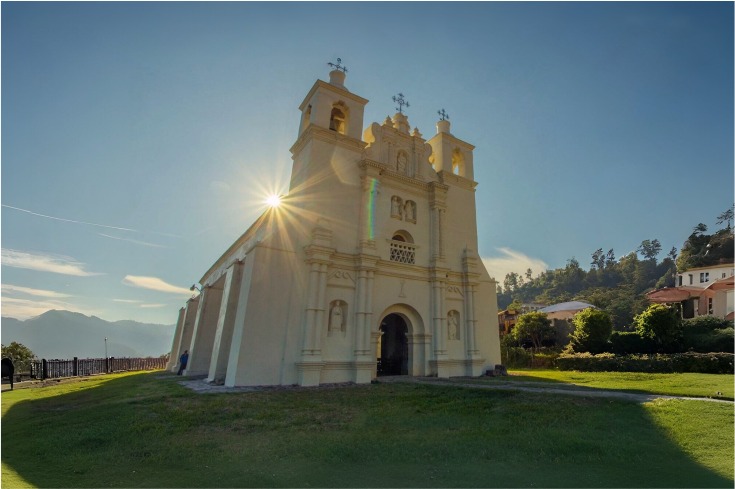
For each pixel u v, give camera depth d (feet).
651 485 16.60
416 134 76.74
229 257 93.76
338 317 57.62
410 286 66.39
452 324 70.03
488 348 73.72
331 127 71.26
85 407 38.93
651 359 76.38
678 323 91.61
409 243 68.03
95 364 99.86
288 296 54.70
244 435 25.91
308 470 19.01
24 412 38.75
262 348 51.42
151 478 18.30
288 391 46.19
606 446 21.83
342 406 35.86
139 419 31.17
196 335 74.13
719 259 213.87
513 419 29.25
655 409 30.37
